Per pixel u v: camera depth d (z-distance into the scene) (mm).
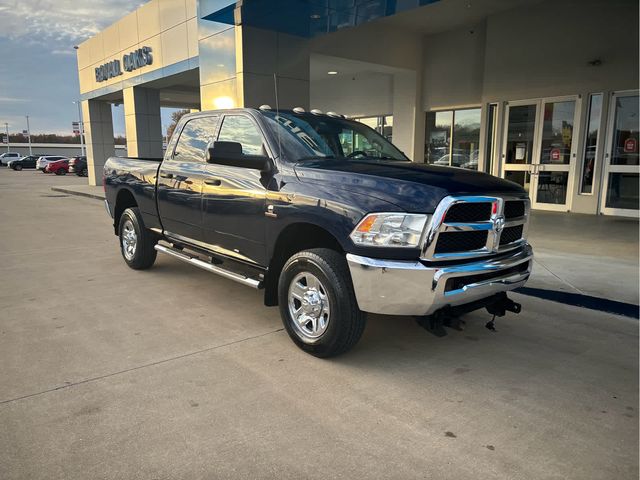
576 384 3779
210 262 5438
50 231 10805
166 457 2801
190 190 5430
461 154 15211
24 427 3084
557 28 12008
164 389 3586
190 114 5898
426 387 3689
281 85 11844
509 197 3998
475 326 5039
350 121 5543
